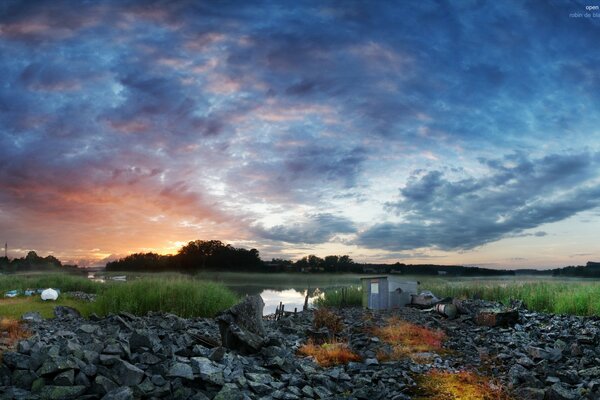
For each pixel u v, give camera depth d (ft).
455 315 71.20
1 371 24.38
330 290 111.96
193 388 26.04
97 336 33.99
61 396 23.03
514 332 55.31
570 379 32.35
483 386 32.35
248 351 36.19
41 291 106.52
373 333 53.98
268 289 175.52
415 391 31.27
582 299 74.59
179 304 67.82
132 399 23.49
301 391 28.48
